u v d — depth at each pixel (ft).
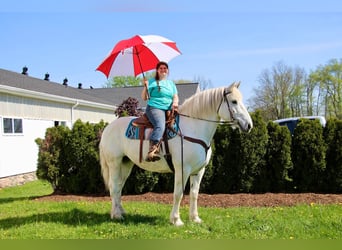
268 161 25.61
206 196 24.07
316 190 25.66
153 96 16.26
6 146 39.73
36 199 26.09
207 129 16.33
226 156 25.58
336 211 18.90
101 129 28.07
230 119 15.80
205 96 16.24
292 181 26.27
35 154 45.70
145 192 26.86
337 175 24.82
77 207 21.95
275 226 16.38
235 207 21.01
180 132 16.16
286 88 157.38
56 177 28.68
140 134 16.96
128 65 18.39
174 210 16.83
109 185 18.86
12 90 40.04
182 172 16.10
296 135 25.66
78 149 27.61
